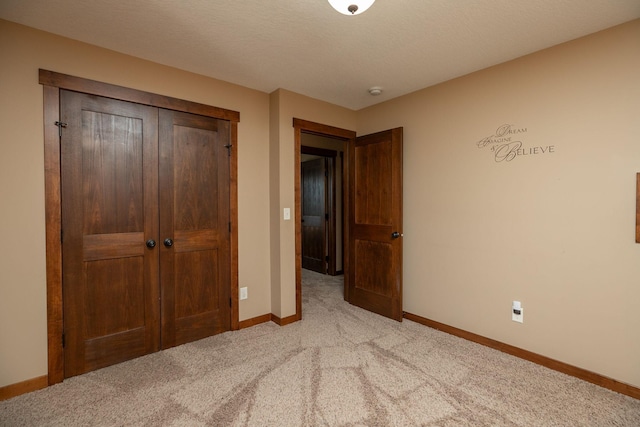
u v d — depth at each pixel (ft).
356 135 12.35
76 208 7.04
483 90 8.59
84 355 7.15
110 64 7.43
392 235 10.48
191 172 8.77
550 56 7.39
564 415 5.69
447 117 9.43
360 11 5.32
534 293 7.70
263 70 8.65
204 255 9.05
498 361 7.70
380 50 7.52
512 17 6.18
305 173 18.98
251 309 10.05
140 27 6.52
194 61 8.09
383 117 11.30
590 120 6.85
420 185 10.18
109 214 7.48
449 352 8.15
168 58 7.91
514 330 8.04
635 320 6.33
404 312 10.69
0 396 6.18
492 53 7.70
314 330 9.62
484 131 8.59
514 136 8.01
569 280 7.17
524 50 7.55
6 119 6.23
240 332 9.48
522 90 7.86
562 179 7.26
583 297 6.97
